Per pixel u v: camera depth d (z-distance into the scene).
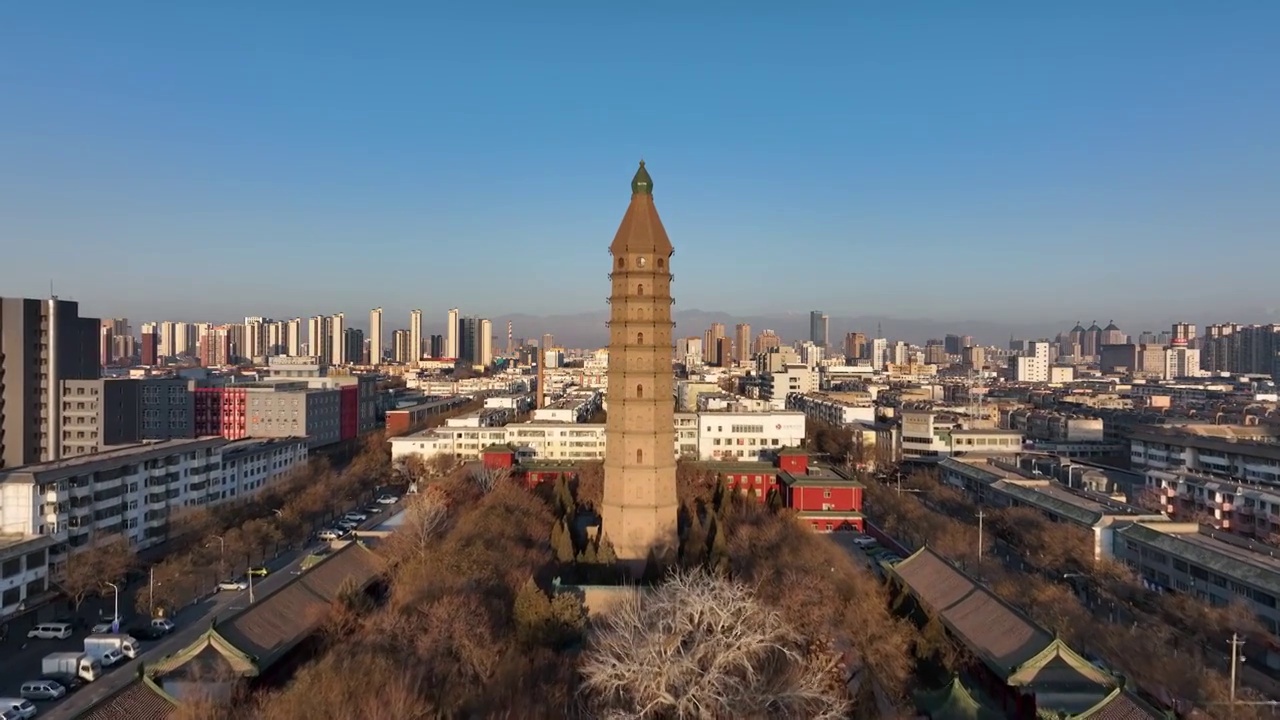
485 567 110.19
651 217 136.00
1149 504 174.25
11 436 187.12
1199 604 106.25
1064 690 76.44
